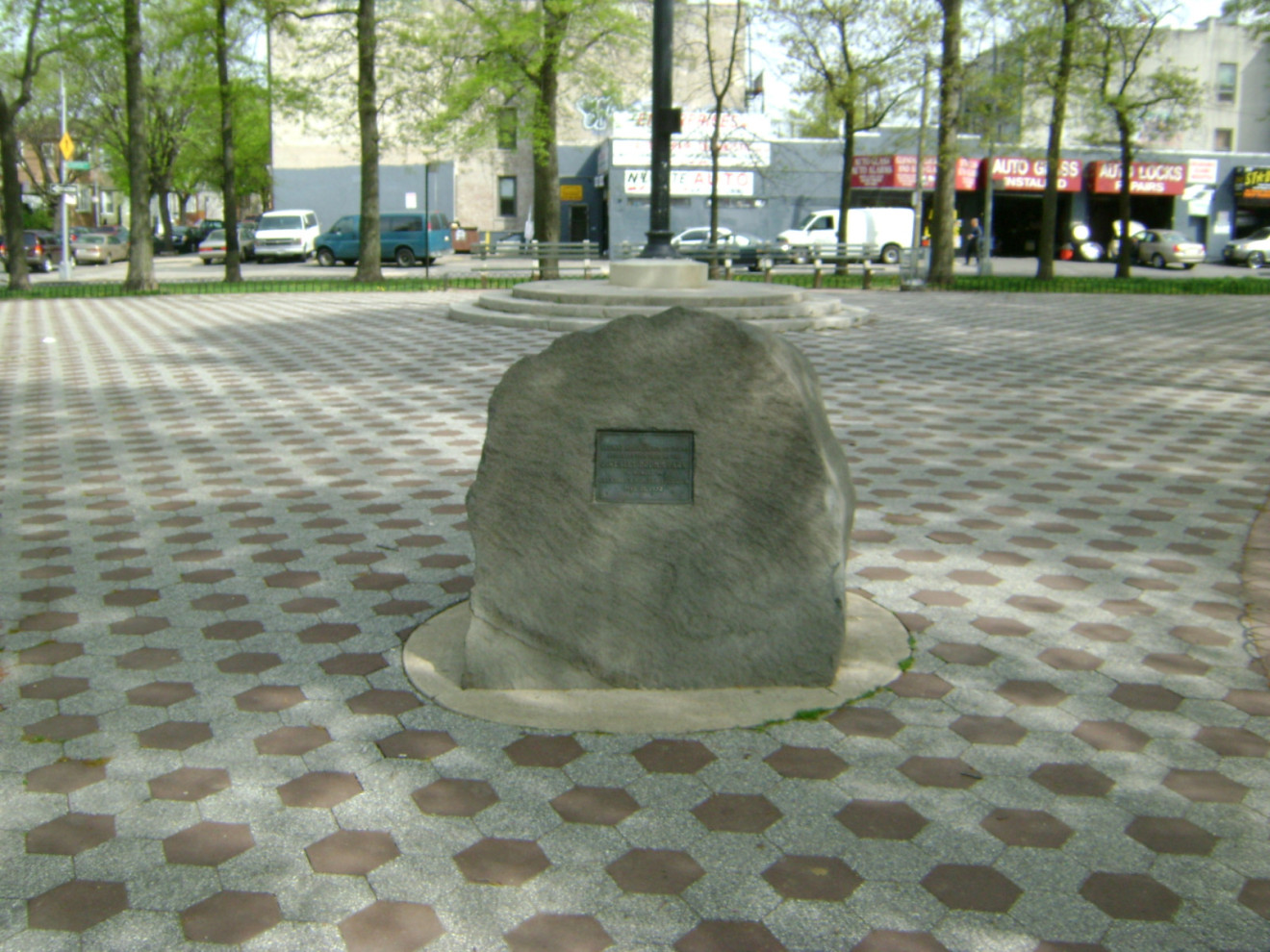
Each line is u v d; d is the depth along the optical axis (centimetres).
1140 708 432
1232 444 898
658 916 309
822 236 3959
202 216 8688
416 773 385
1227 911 310
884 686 451
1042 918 307
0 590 571
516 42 2484
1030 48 2762
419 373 1264
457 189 4778
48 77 3117
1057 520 684
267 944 296
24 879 325
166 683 460
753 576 440
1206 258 4806
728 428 431
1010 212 5031
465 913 310
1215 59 4775
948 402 1086
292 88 2778
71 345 1555
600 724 419
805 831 351
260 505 728
